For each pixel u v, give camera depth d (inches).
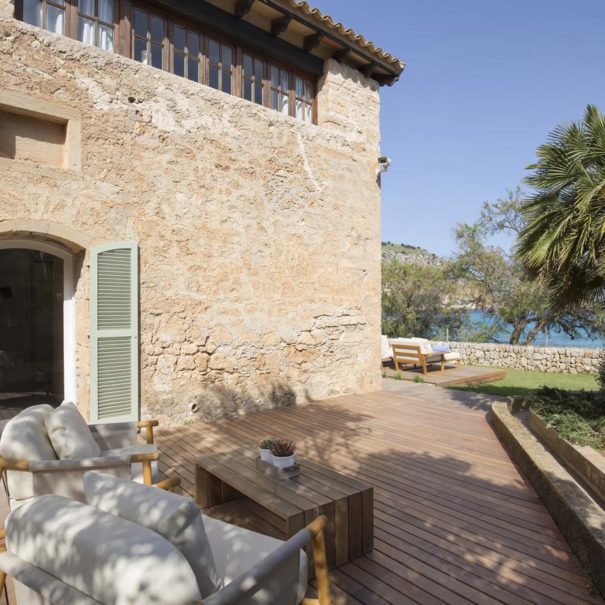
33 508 63.2
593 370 429.4
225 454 137.7
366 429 223.5
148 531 54.2
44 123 192.5
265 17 261.4
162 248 220.2
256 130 256.7
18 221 179.2
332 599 93.2
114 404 202.1
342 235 303.1
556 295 217.6
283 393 270.8
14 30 178.7
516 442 175.2
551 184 195.6
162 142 219.9
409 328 666.8
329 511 103.7
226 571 71.0
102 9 209.6
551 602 92.4
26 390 205.2
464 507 137.1
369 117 320.8
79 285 205.8
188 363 229.8
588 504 114.4
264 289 260.8
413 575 102.1
